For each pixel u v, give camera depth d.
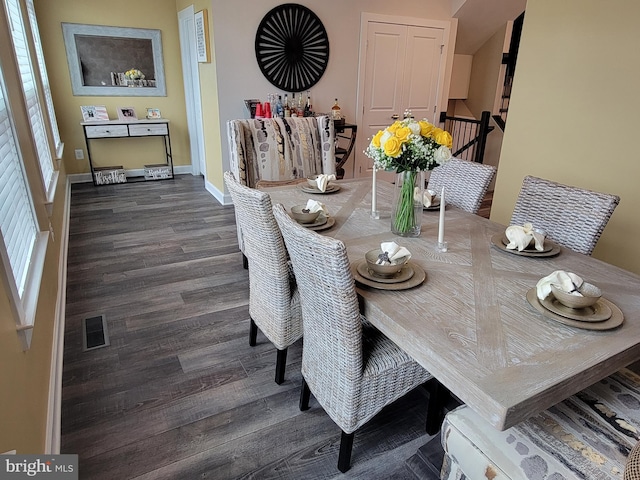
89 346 2.36
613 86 2.58
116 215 4.49
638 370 1.84
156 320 2.62
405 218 1.86
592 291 1.30
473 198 2.41
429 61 5.54
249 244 1.95
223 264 3.40
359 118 5.36
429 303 1.33
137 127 5.52
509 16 5.54
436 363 1.09
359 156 5.55
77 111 5.46
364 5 4.89
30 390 1.48
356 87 5.21
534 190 2.11
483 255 1.71
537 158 3.12
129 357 2.27
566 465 1.12
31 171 2.35
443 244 1.76
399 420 1.90
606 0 2.53
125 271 3.24
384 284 1.42
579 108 2.79
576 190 1.95
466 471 1.25
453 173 2.54
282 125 3.22
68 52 5.18
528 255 1.68
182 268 3.31
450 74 5.75
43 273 2.13
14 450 1.18
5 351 1.26
